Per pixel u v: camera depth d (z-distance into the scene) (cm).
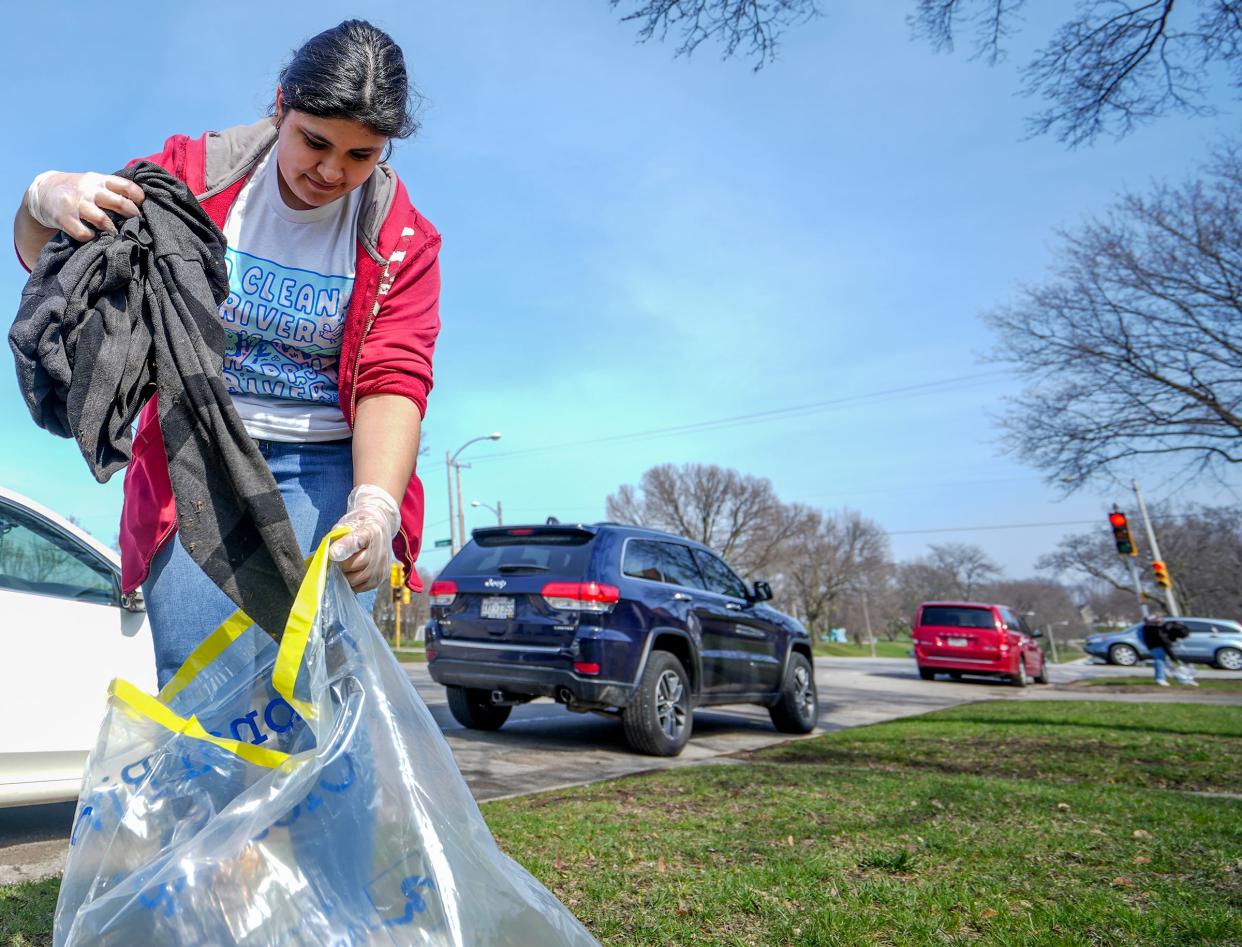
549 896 128
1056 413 1583
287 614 135
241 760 120
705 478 6341
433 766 122
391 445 159
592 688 602
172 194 148
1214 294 1422
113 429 135
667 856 306
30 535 371
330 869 109
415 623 4484
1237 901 255
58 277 133
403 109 154
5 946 208
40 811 413
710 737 770
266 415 169
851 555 7569
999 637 1758
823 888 268
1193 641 3009
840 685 1571
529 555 659
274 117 169
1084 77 771
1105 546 5397
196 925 102
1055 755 613
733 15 698
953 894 260
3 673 347
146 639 397
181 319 139
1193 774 545
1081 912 243
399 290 172
